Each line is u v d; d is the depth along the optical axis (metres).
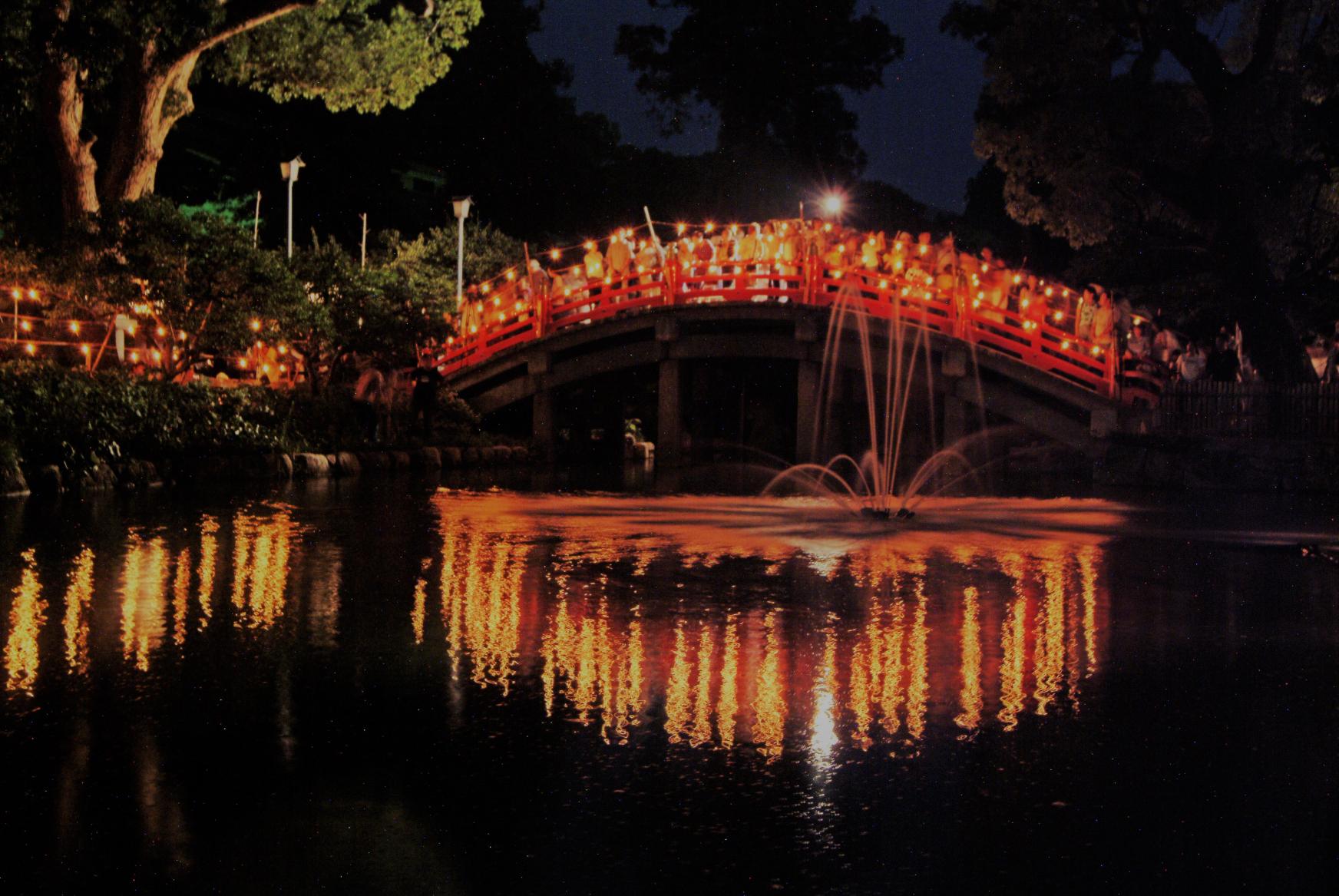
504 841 4.86
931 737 6.32
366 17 33.31
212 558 12.41
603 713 6.71
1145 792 5.53
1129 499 23.34
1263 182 35.28
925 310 31.08
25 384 19.53
